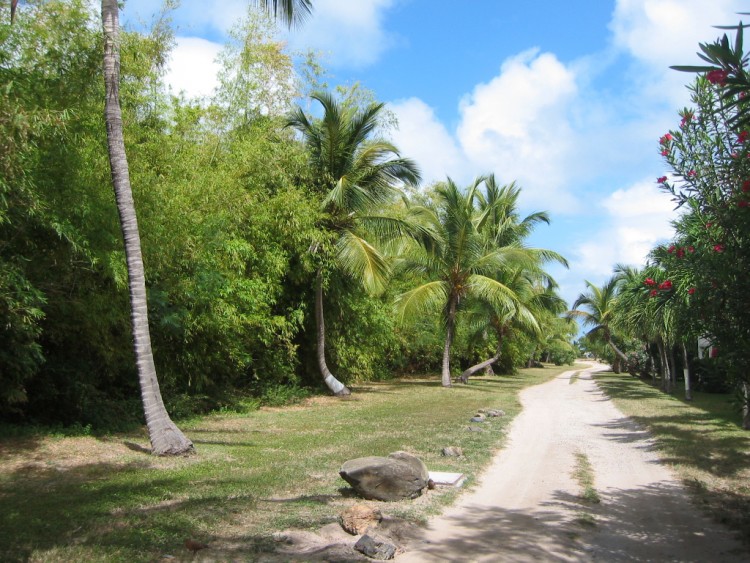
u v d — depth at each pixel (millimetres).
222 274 14062
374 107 19562
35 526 5605
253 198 16516
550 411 18453
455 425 14125
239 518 6191
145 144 12211
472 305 31000
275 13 9016
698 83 5949
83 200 9273
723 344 5637
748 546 5902
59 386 10852
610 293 43906
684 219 7312
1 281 7832
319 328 21156
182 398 14344
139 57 12773
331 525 6020
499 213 34062
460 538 5984
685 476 9062
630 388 29547
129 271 9258
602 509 7242
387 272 19938
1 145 6902
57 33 9156
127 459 8852
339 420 14789
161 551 5098
